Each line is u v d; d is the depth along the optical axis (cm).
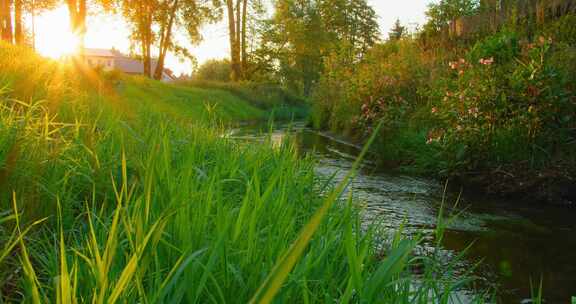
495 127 671
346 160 913
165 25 3597
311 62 4622
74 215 291
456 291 304
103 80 1031
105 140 391
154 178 231
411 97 1084
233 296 161
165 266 184
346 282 189
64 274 108
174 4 3612
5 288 197
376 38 7019
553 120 634
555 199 562
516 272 345
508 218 498
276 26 4266
